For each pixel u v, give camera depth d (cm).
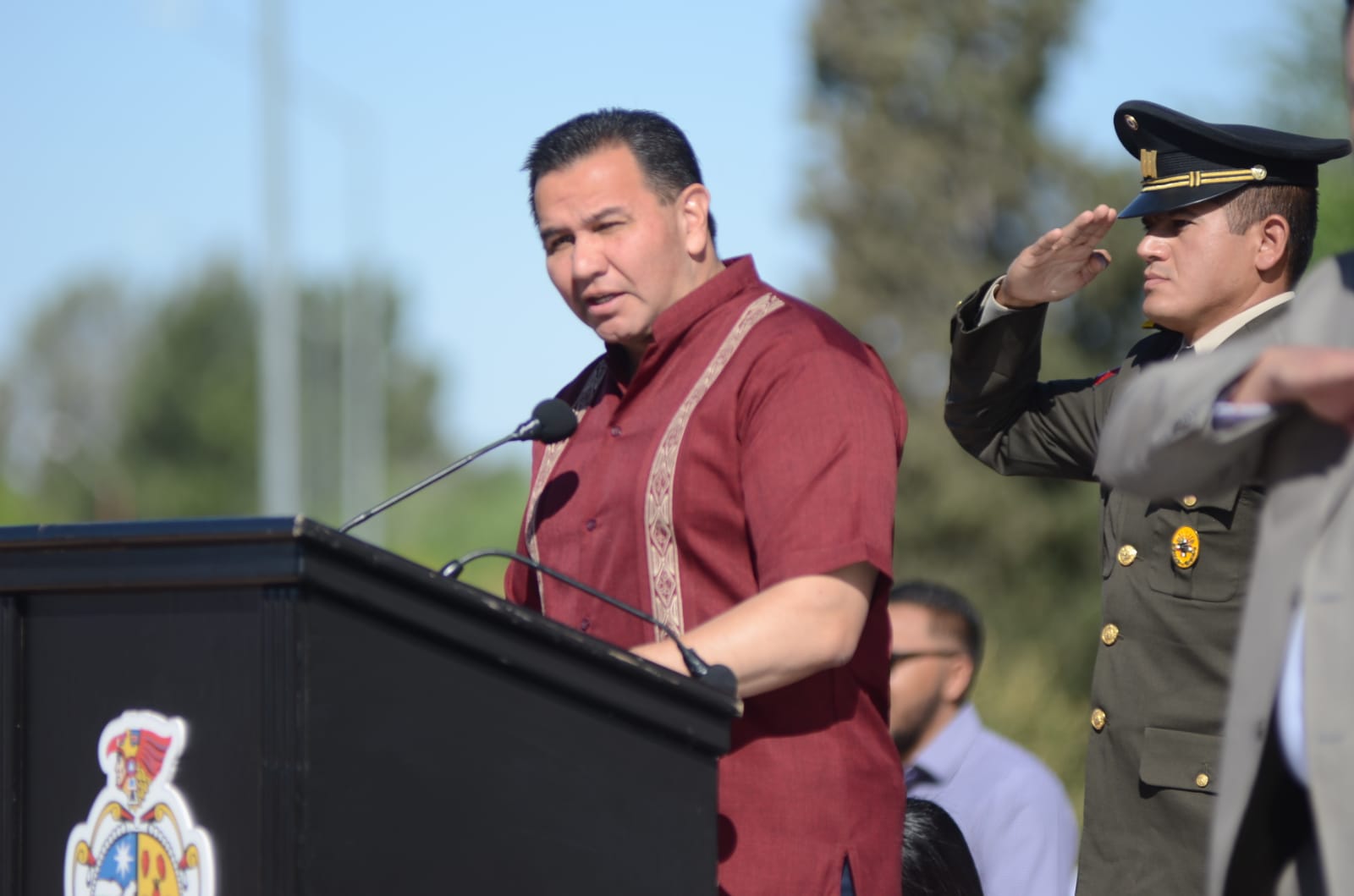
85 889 498
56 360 15000
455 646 482
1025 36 5231
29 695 514
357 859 464
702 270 704
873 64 5191
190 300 13350
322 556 461
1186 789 680
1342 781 442
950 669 1031
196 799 476
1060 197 5181
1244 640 474
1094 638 4138
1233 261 718
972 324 783
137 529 477
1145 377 486
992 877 980
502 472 10706
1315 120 1878
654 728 509
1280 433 475
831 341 658
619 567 664
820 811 632
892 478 634
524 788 491
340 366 10538
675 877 509
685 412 660
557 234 695
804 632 596
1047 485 4453
